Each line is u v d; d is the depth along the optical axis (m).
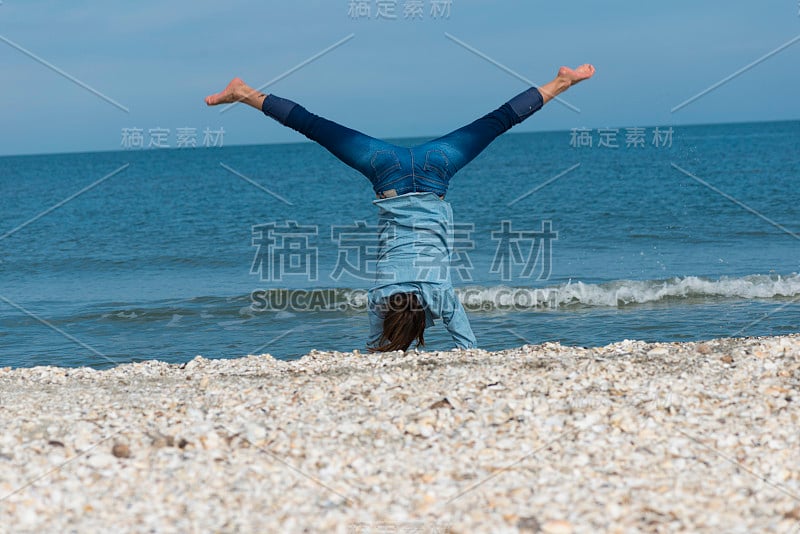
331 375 5.67
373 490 3.65
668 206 26.52
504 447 4.10
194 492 3.62
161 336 10.55
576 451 4.04
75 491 3.64
